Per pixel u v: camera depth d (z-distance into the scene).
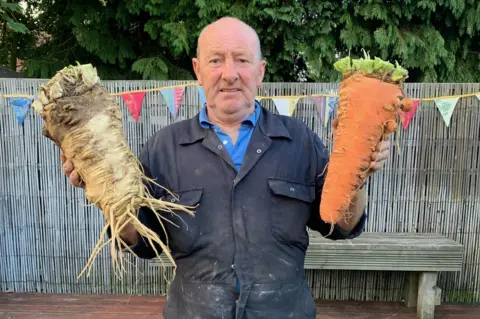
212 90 1.35
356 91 1.26
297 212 1.33
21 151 3.32
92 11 4.50
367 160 1.25
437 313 3.20
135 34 5.01
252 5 4.27
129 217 1.20
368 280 3.44
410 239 3.10
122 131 1.29
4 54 5.39
